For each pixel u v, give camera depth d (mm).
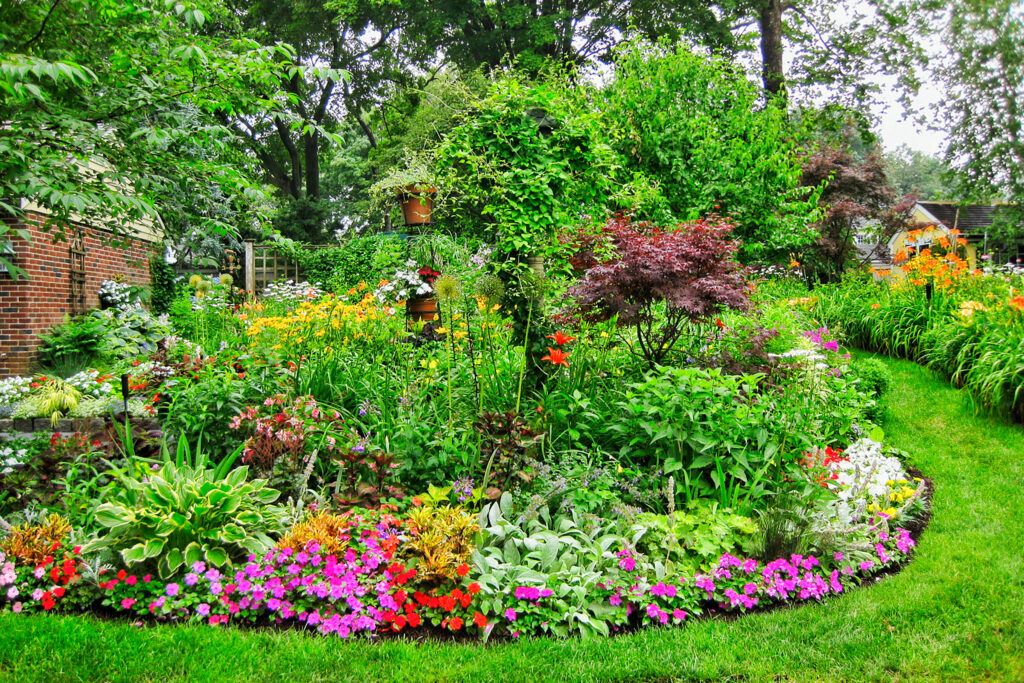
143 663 2568
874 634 2914
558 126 5785
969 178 13828
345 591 2955
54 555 3162
